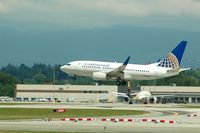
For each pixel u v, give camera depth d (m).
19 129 128.25
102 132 122.88
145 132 124.62
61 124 145.50
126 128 134.12
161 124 151.62
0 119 168.25
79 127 135.38
